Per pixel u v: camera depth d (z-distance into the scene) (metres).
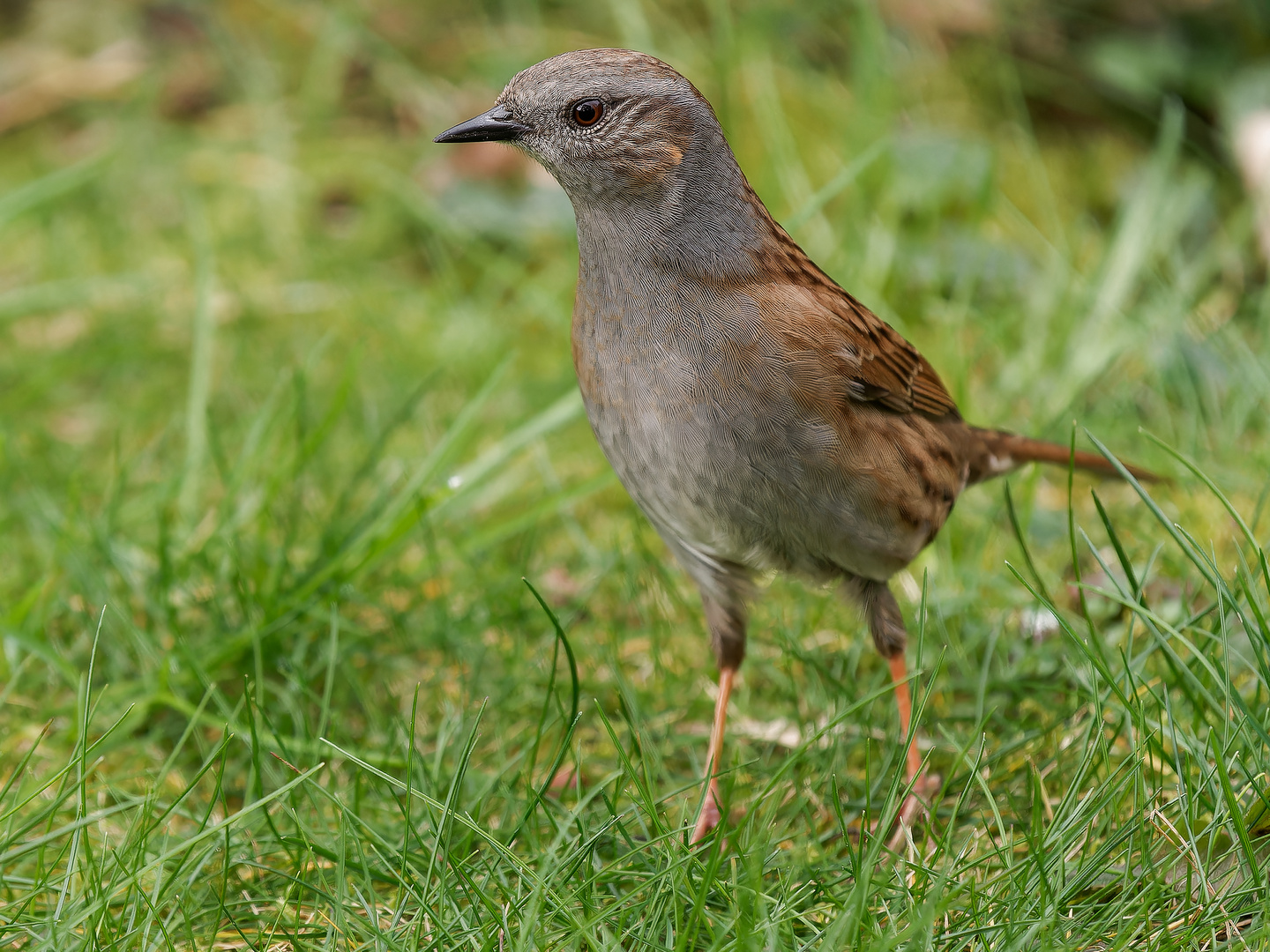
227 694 7.66
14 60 14.64
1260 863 5.55
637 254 6.22
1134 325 10.07
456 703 7.53
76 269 12.05
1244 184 11.87
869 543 6.47
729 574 6.68
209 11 14.73
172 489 8.46
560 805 6.42
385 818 6.46
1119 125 13.06
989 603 8.24
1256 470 8.85
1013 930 5.18
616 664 7.43
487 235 12.10
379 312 11.51
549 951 5.21
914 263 11.23
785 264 6.48
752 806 5.88
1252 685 6.74
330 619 7.68
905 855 5.98
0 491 9.18
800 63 13.47
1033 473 8.69
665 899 5.43
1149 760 6.09
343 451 10.02
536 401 10.32
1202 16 12.73
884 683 7.58
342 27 13.91
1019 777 6.69
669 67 6.40
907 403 6.65
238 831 6.20
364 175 12.99
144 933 5.30
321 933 5.67
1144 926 5.27
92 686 7.48
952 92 13.26
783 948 5.15
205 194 13.01
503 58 13.38
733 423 6.14
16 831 5.84
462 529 9.05
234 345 11.32
